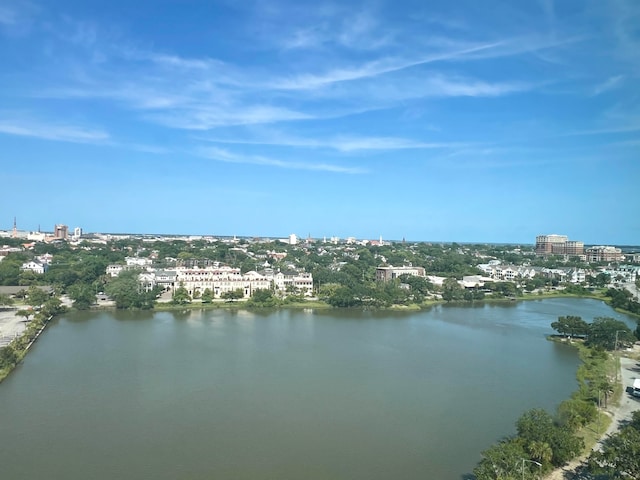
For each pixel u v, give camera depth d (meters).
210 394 144.62
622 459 92.31
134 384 152.62
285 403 138.25
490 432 121.31
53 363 174.50
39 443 112.19
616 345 198.00
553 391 152.75
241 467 102.69
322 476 99.62
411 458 107.56
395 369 173.38
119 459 105.25
